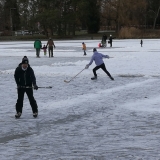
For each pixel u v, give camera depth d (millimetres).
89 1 144125
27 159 9508
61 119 14383
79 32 166125
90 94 20031
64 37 133875
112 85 23141
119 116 14680
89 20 144375
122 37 119562
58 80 25828
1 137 11875
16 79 14672
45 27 136625
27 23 135500
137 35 120000
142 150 10109
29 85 14734
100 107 16516
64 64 37156
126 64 35812
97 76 27578
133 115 14805
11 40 124250
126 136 11664
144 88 21719
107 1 136125
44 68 33750
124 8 131000
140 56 44750
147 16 150000
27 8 135500
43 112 15766
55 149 10391
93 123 13602
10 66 36969
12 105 17500
